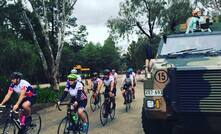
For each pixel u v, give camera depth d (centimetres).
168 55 859
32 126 1041
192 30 938
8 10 2422
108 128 1227
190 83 706
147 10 5212
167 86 725
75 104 1010
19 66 2205
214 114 694
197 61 755
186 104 708
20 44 2256
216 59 759
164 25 5034
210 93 693
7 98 988
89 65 9662
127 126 1252
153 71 746
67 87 1022
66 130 1009
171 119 729
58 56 2923
